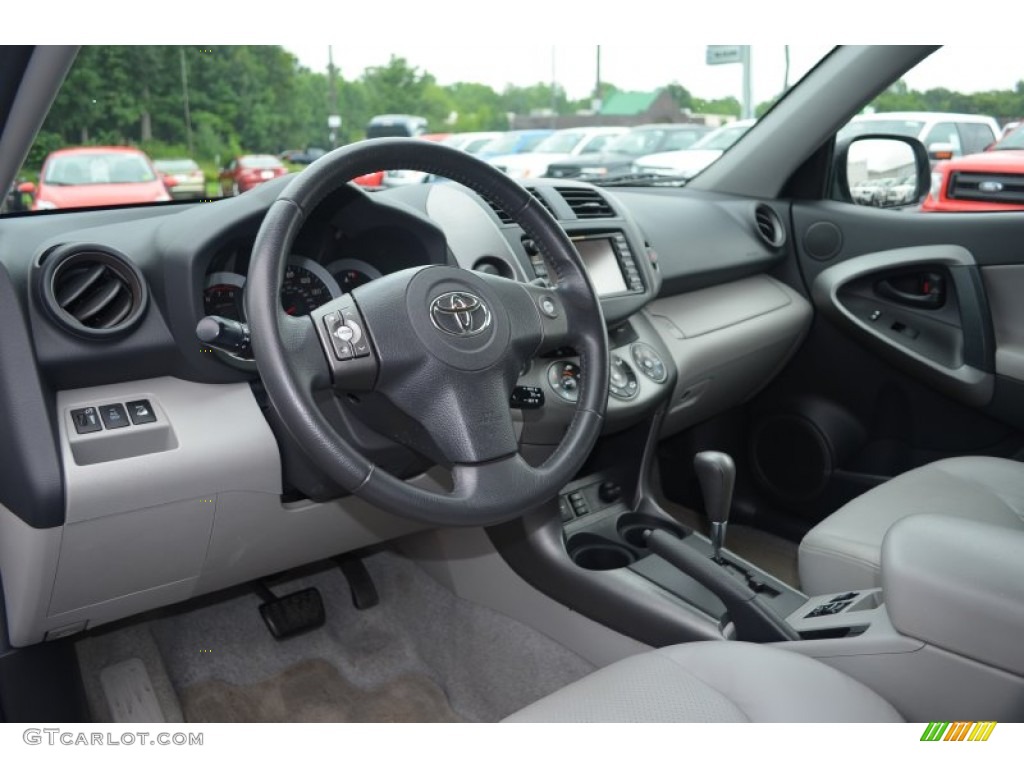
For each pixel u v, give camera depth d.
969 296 1.78
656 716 0.79
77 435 1.06
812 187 2.00
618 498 1.58
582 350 1.14
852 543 1.24
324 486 1.19
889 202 1.94
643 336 1.59
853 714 0.81
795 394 2.03
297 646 1.60
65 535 1.05
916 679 0.90
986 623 0.82
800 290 2.01
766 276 2.04
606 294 1.52
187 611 1.67
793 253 2.01
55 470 1.02
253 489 1.17
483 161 1.10
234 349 1.01
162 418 1.12
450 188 1.50
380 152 1.02
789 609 1.25
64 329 1.07
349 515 1.30
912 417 1.90
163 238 1.15
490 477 0.98
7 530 1.09
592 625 1.40
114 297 1.10
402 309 0.99
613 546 1.49
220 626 1.64
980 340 1.77
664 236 1.80
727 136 2.14
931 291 1.85
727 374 1.80
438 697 1.50
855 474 1.93
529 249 1.44
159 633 1.61
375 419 1.05
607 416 1.41
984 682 0.84
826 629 1.08
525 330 1.06
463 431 0.98
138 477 1.06
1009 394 1.76
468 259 1.39
